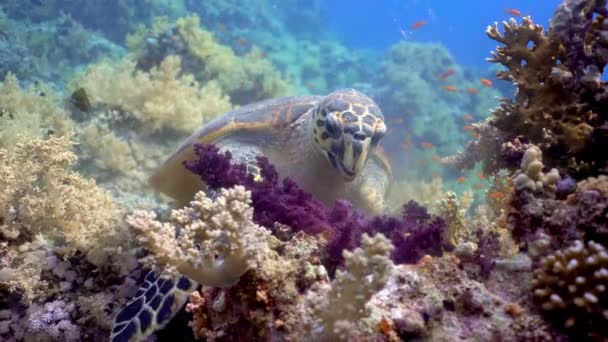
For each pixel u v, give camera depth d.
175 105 1.10
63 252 0.57
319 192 0.79
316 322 0.35
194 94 1.23
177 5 3.20
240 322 0.42
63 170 0.64
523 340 0.35
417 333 0.38
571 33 0.53
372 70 3.99
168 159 0.80
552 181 0.44
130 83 1.09
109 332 0.54
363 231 0.51
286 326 0.40
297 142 0.79
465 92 2.92
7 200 0.58
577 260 0.36
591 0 0.52
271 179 0.56
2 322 0.53
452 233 0.54
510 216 0.46
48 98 1.12
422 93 2.52
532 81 0.56
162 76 1.15
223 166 0.55
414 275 0.41
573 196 0.42
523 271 0.41
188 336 0.51
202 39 1.45
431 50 3.09
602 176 0.43
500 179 0.64
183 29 1.43
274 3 5.05
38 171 0.61
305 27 5.07
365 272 0.32
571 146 0.53
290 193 0.54
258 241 0.39
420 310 0.38
